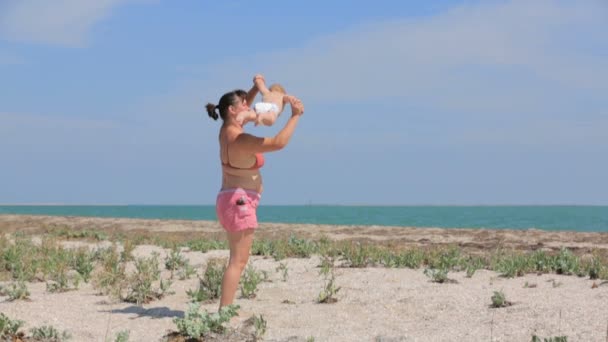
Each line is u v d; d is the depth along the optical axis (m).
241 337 5.06
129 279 7.58
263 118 5.30
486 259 10.73
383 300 6.75
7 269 9.66
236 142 5.49
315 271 9.33
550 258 9.80
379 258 10.61
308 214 122.38
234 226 5.59
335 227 25.66
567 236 20.44
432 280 8.23
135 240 15.41
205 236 19.12
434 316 5.98
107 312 6.16
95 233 17.78
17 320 5.21
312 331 5.31
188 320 5.09
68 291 7.63
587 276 8.92
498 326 5.41
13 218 33.25
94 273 8.89
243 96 5.71
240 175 5.61
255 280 7.22
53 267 8.87
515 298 6.74
